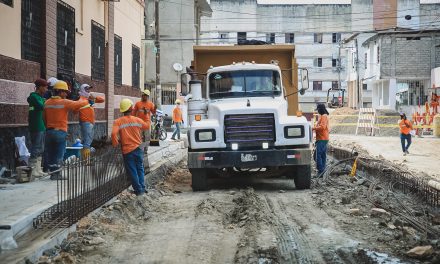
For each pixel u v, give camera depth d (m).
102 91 20.41
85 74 18.50
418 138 37.50
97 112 19.78
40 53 14.69
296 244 8.08
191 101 14.76
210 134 13.23
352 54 66.81
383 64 50.91
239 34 77.50
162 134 30.95
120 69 23.39
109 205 10.57
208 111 14.24
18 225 7.67
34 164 12.00
